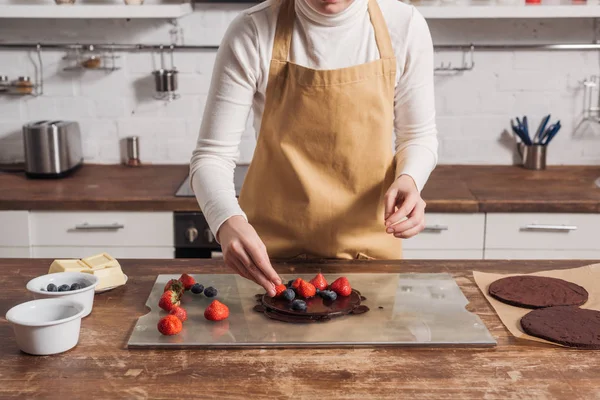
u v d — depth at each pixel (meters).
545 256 2.86
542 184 3.06
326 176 1.90
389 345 1.40
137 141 3.39
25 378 1.27
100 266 1.68
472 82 3.36
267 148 1.89
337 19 1.76
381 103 1.84
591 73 3.34
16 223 2.83
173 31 3.32
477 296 1.66
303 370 1.30
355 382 1.26
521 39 3.32
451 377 1.28
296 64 1.79
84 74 3.35
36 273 1.80
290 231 1.93
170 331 1.42
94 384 1.25
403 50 1.83
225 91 1.78
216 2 3.28
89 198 2.81
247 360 1.34
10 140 3.40
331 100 1.81
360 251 1.95
